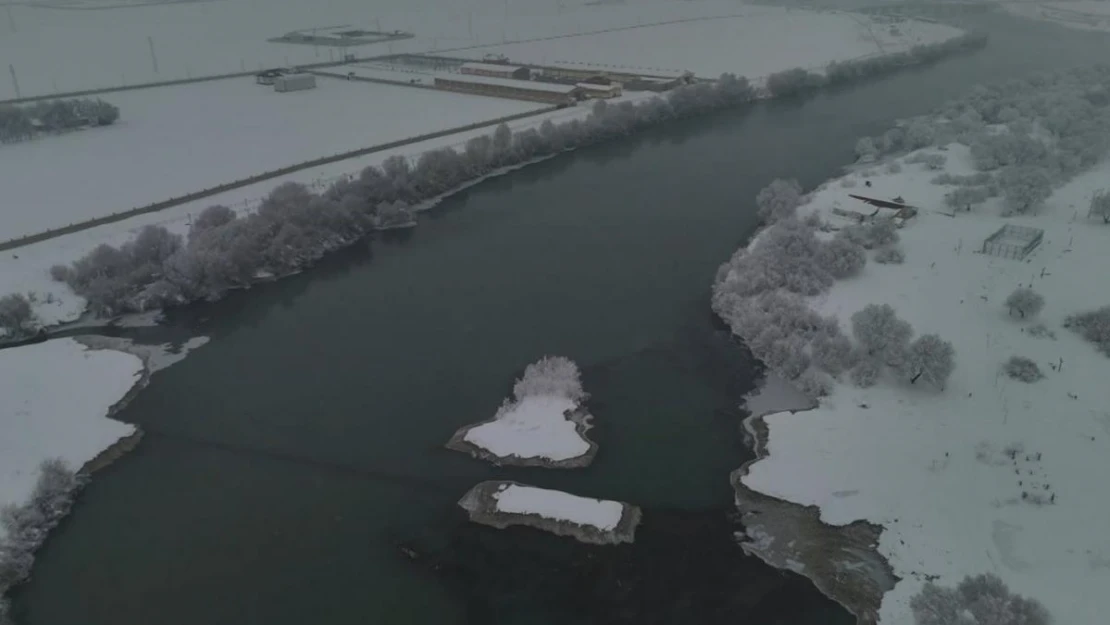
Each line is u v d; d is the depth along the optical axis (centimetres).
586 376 8119
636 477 6681
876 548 5803
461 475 6781
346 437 7344
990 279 9350
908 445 6744
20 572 5916
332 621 5456
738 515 6244
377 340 9050
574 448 6994
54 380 8269
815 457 6700
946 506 6078
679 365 8288
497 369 8331
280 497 6606
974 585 5062
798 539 5969
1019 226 10725
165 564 5975
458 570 5841
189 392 8175
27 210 12325
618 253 11019
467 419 7531
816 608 5431
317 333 9294
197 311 10000
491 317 9419
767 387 7862
